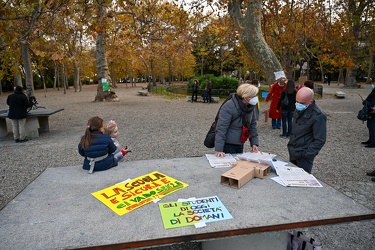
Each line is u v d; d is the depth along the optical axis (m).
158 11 8.94
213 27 14.26
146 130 9.44
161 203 2.07
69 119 12.30
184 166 2.89
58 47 6.50
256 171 2.54
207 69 50.47
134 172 2.73
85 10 5.72
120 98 23.48
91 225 1.78
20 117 7.93
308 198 2.12
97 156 2.79
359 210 1.92
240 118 3.36
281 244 2.30
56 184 2.46
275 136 8.09
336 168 5.33
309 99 3.22
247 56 23.19
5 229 1.75
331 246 2.98
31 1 4.62
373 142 6.82
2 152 6.91
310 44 30.02
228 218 1.83
